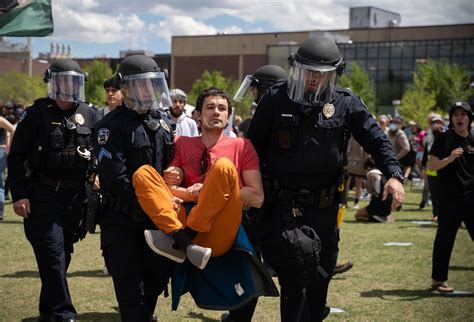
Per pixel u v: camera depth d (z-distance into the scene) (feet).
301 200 13.75
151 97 13.46
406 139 49.01
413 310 19.16
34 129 16.20
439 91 167.73
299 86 13.47
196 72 245.86
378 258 27.63
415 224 39.34
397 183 13.34
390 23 216.95
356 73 174.70
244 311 14.89
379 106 212.43
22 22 22.57
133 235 13.48
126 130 13.47
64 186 16.38
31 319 17.47
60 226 16.31
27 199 16.19
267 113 13.92
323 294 14.66
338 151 13.71
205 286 13.32
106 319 17.75
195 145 13.66
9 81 193.57
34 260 25.36
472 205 21.15
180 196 13.15
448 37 204.74
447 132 21.44
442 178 21.43
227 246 13.00
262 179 14.12
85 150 16.37
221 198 12.53
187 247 12.46
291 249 13.37
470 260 27.78
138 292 13.42
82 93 16.30
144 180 12.75
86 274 23.29
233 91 199.41
